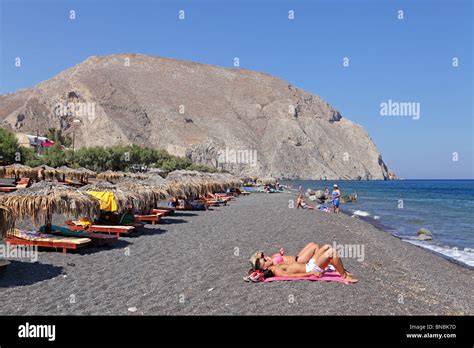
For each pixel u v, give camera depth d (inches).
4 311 270.7
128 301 297.9
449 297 375.2
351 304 310.5
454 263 575.2
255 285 350.6
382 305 316.5
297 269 375.9
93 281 344.8
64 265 395.5
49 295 303.9
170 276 370.9
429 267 519.5
